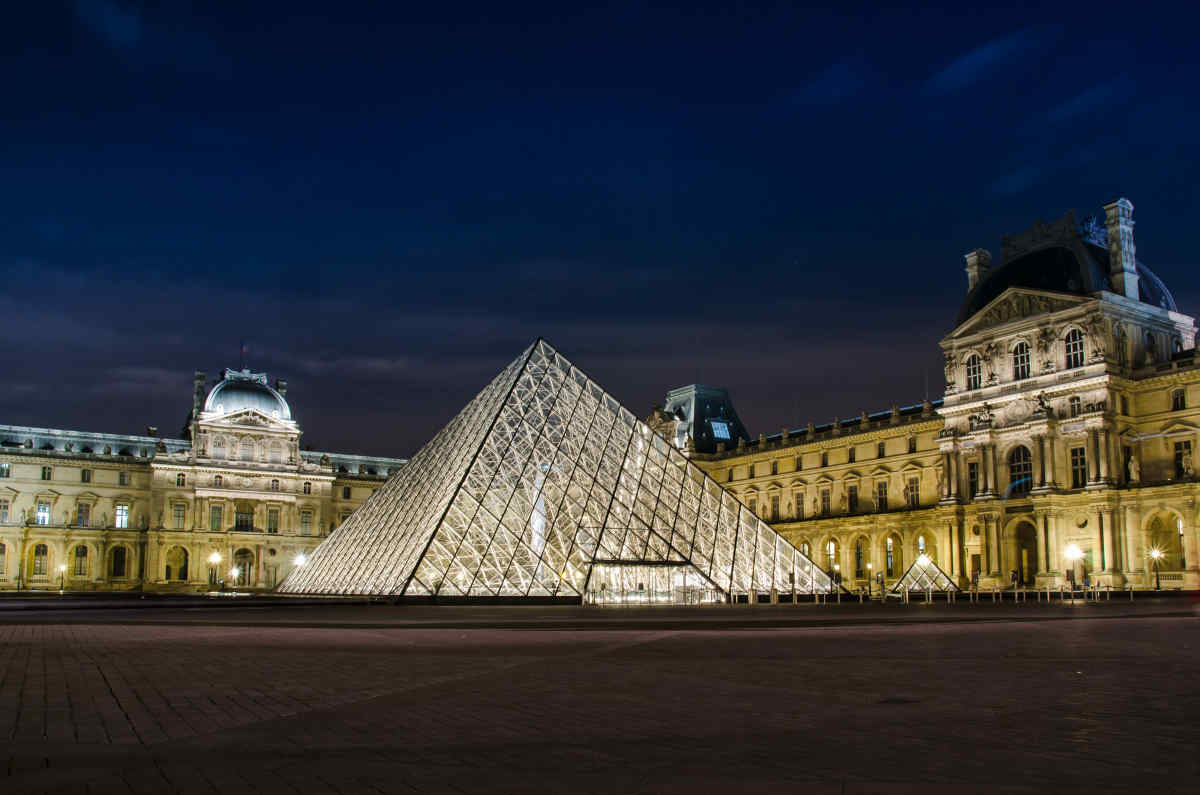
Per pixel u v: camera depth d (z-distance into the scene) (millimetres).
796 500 161625
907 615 59094
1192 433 108375
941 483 132125
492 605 76875
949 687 21484
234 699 20203
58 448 189625
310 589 107312
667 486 94812
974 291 131625
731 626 47031
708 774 13039
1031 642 34594
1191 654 29172
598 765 13680
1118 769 12977
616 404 100750
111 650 31984
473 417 100125
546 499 85875
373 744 15336
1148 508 107562
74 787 12578
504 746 15102
